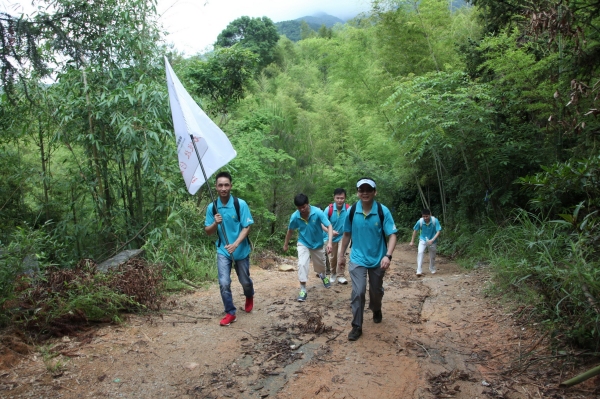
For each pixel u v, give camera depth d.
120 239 8.02
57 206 8.54
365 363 3.87
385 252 4.62
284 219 12.39
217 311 5.40
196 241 8.77
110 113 7.37
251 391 3.41
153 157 7.33
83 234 7.68
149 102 7.23
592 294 3.80
